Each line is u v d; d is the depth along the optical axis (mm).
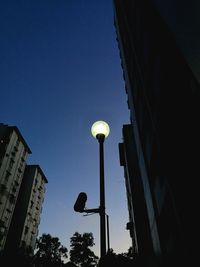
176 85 7473
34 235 46062
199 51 4930
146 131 12703
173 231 8320
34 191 47750
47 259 45625
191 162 6496
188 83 6250
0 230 35406
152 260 13156
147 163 12625
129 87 18203
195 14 5016
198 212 6180
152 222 11641
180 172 7348
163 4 8016
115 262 4801
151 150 11359
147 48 11531
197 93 5551
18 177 41875
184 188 7043
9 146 39656
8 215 37719
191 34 5355
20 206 44156
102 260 4652
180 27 6199
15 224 42125
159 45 9141
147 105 11859
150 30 10641
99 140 6070
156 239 10906
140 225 17781
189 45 5574
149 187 11773
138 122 14961
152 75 10781
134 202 19125
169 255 9242
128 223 28359
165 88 8594
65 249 49000
